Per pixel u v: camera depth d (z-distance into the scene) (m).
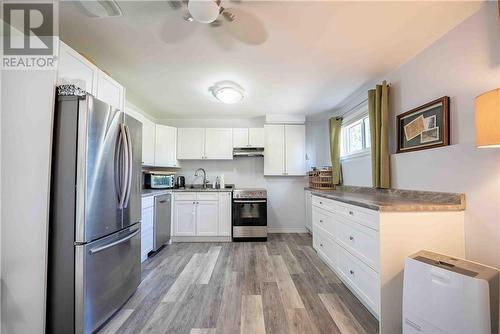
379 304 1.62
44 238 1.47
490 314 1.14
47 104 1.50
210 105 3.79
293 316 1.81
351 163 3.55
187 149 4.39
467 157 1.64
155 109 4.02
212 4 1.41
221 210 3.95
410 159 2.20
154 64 2.35
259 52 2.13
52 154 1.51
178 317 1.80
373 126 2.69
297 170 4.39
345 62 2.32
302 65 2.38
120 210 1.89
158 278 2.48
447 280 1.25
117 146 1.84
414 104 2.18
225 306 1.95
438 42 1.92
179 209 3.93
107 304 1.72
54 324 1.48
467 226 1.63
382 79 2.67
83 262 1.49
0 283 1.46
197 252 3.36
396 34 1.86
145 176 3.90
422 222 1.64
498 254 1.46
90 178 1.55
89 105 1.54
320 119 4.70
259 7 1.56
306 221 4.47
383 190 2.58
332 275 2.55
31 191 1.48
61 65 1.57
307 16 1.65
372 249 1.73
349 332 1.62
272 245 3.70
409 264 1.42
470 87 1.65
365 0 1.50
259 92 3.18
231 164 4.68
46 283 1.47
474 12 1.61
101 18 1.66
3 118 1.50
